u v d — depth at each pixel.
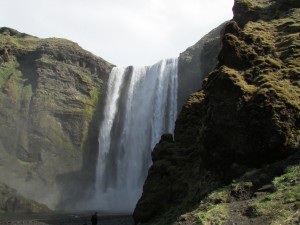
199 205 15.80
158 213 22.14
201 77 57.19
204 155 18.78
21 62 68.62
